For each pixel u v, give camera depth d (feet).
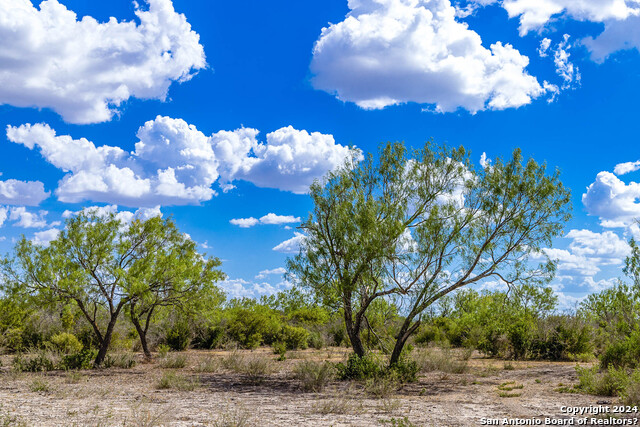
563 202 43.75
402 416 27.78
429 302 45.65
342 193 49.62
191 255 65.77
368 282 48.08
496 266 44.70
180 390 40.24
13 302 57.93
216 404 32.22
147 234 62.13
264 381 47.62
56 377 48.62
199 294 63.57
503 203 44.70
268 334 99.09
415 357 62.64
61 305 62.08
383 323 53.52
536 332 70.74
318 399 35.37
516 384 44.01
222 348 90.53
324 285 47.88
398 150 49.55
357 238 46.91
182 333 85.51
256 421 25.58
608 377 37.40
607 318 57.77
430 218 45.91
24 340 73.77
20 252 55.26
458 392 39.91
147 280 59.06
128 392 38.29
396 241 45.98
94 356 63.16
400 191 48.83
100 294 58.29
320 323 111.24
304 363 54.03
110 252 58.59
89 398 34.24
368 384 40.70
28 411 27.53
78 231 57.57
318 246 48.39
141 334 67.21
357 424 24.99
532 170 44.27
